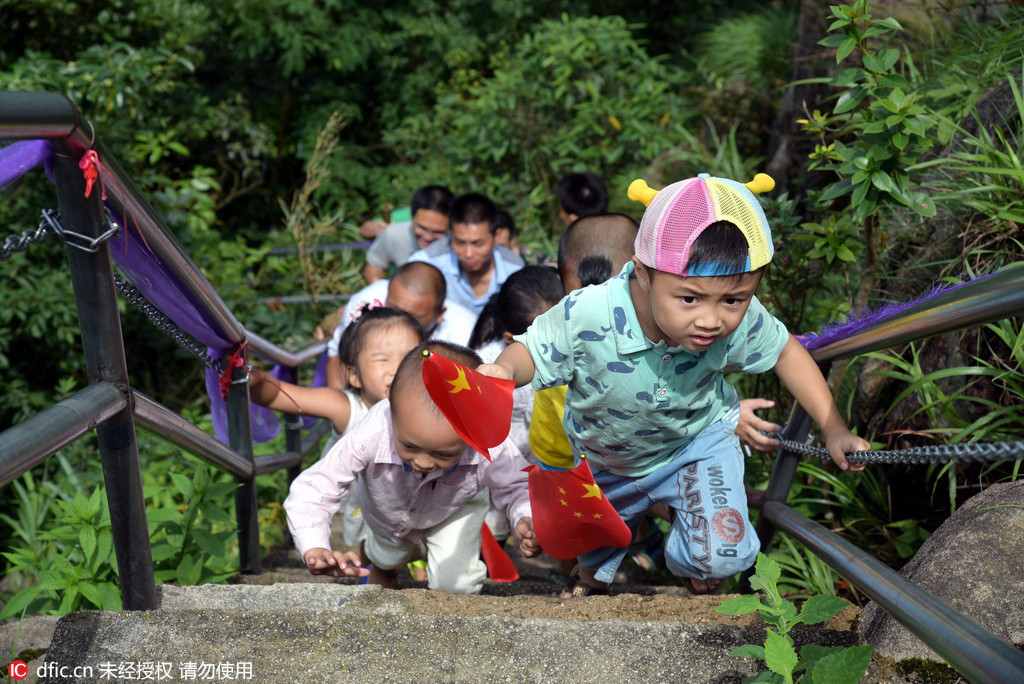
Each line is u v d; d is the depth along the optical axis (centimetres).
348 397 313
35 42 732
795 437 241
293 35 1195
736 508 221
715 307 165
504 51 1154
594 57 854
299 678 158
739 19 869
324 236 952
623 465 234
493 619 173
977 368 241
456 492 248
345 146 1263
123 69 679
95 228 164
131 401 179
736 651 149
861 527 299
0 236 630
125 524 188
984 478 256
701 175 169
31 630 210
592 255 261
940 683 160
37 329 625
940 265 298
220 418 293
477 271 473
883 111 265
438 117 1153
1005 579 183
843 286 351
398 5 1357
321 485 243
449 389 149
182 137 958
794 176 593
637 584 350
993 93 328
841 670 137
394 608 210
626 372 203
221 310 245
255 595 215
